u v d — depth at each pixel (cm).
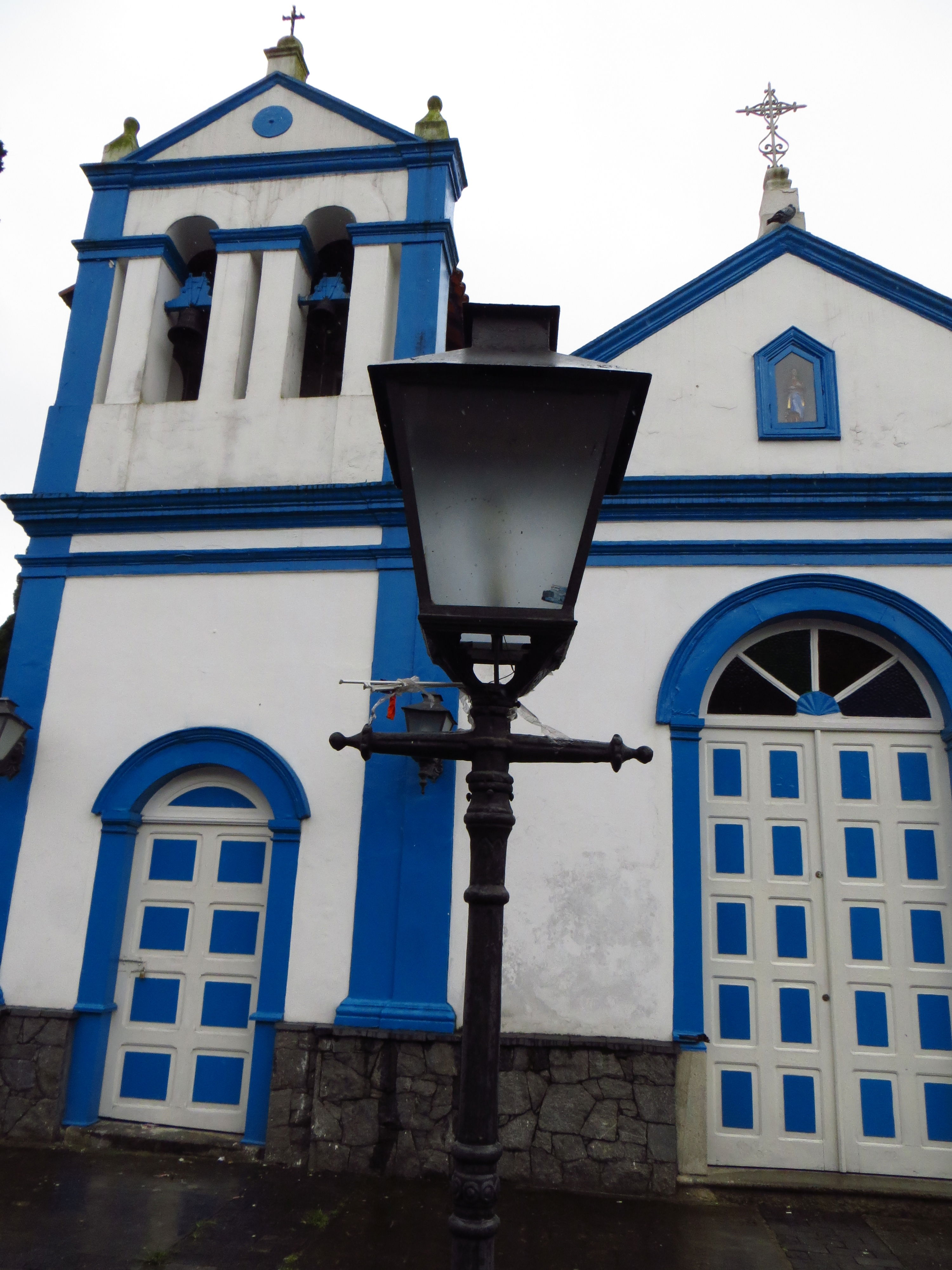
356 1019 589
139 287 789
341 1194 529
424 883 613
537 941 598
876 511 648
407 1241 467
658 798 614
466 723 654
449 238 768
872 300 697
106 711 684
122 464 744
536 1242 474
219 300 772
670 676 632
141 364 767
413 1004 592
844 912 605
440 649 245
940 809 614
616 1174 549
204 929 649
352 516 693
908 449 665
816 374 690
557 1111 562
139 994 643
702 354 702
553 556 239
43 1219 483
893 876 607
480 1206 217
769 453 676
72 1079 619
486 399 246
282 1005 609
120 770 664
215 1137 603
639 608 650
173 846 667
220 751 662
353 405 725
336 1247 457
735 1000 598
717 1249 471
